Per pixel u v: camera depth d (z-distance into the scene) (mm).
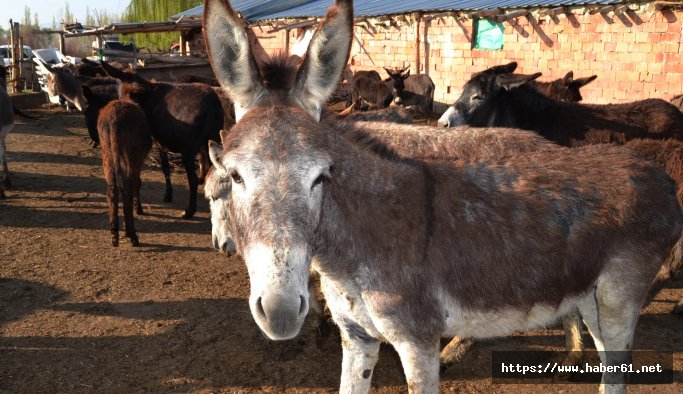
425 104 15664
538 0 13328
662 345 4426
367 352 2914
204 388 3889
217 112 7883
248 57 2340
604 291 2988
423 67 17188
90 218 7824
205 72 17953
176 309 5098
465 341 4062
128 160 6418
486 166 2898
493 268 2707
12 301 5188
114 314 4977
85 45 51594
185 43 23266
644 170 3041
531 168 2936
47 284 5594
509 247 2723
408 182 2613
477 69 15633
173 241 6965
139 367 4133
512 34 14648
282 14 21062
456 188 2729
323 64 2383
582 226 2838
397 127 3965
